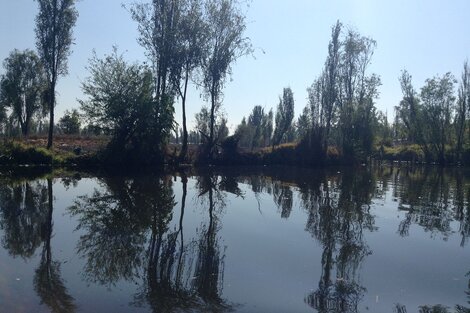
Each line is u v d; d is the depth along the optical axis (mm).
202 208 18578
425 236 14133
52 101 39719
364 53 58406
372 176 39188
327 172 42625
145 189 23922
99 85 37281
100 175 30922
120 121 37312
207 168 42656
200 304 8000
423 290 9070
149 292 8539
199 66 43250
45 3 39188
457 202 22500
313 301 8281
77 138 50656
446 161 66312
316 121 55406
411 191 27234
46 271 9633
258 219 16453
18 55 62156
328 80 56125
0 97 63969
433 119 67250
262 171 41438
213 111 46188
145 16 40031
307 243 12852
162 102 38844
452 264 10992
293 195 23609
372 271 10266
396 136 95750
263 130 71938
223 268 10219
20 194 20672
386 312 7891
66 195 20703
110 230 13836
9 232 13203
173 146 49000
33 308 7531
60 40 39688
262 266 10445
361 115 57812
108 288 8695
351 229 14961
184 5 41031
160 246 12117
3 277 9133
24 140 42531
